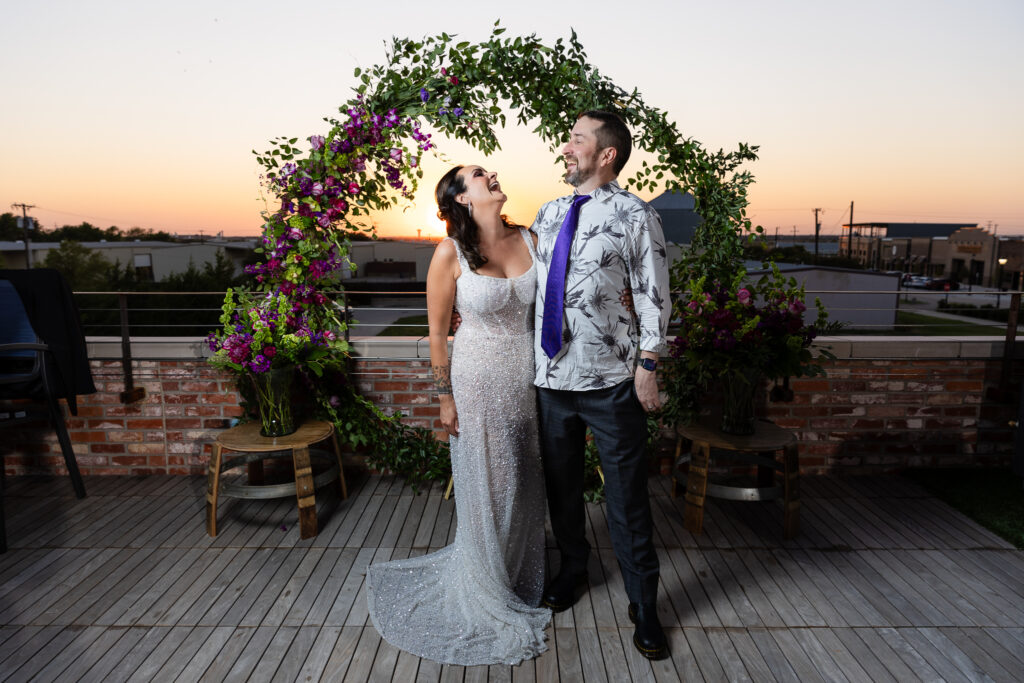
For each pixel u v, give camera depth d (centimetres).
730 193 271
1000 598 208
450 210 174
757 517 280
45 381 283
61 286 287
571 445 184
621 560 181
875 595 211
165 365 325
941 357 320
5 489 315
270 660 174
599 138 164
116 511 287
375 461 315
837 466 330
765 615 198
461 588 196
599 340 166
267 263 272
